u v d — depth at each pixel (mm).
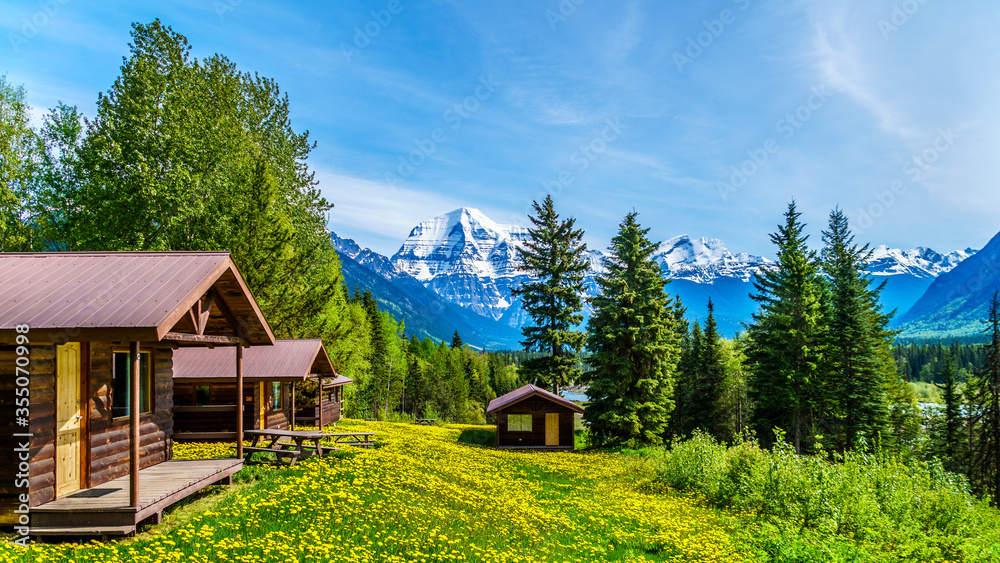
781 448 16484
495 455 26734
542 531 11898
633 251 36219
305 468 15352
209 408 13812
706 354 48625
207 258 11078
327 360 29328
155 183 26844
